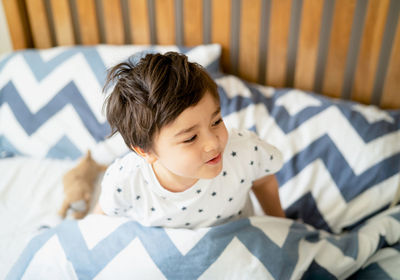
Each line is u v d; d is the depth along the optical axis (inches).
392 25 39.9
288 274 25.4
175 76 18.8
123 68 21.0
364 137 36.0
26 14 52.2
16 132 46.2
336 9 39.4
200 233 26.5
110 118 22.0
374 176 34.6
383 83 43.4
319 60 45.3
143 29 48.4
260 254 25.6
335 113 38.0
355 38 42.2
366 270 28.9
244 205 31.7
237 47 48.0
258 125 39.4
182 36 50.3
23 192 40.8
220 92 41.7
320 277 26.9
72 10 52.7
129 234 27.4
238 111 40.6
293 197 36.1
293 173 36.6
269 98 42.7
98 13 52.4
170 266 25.4
